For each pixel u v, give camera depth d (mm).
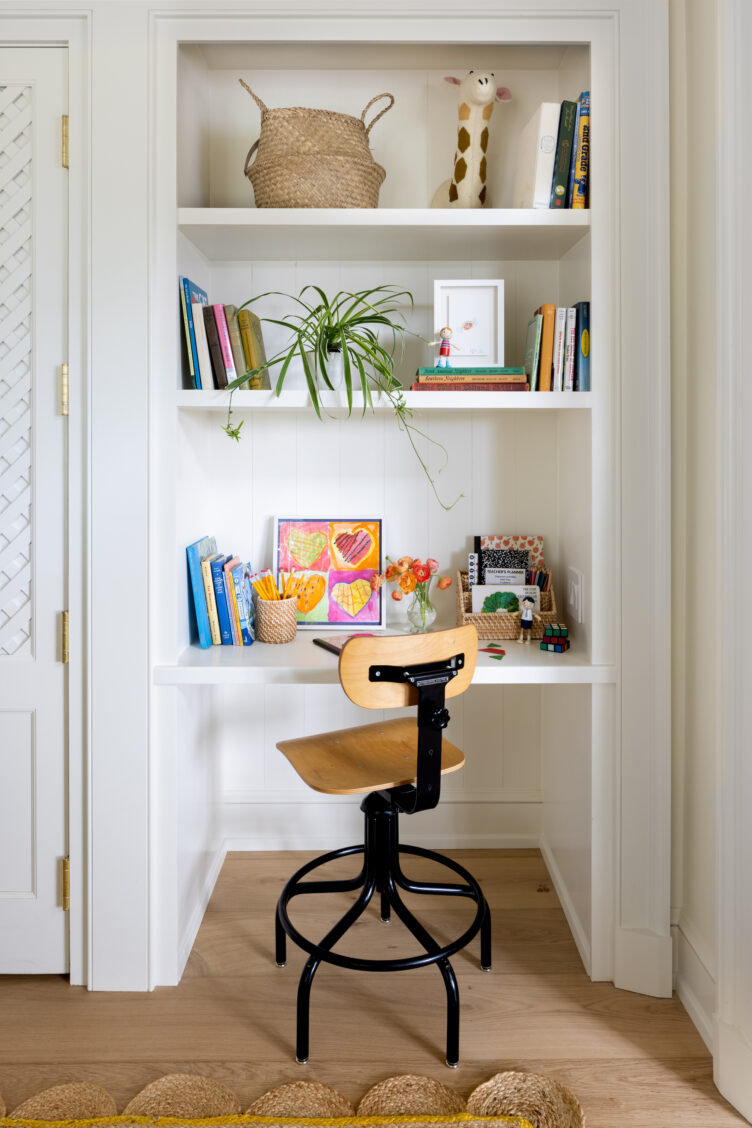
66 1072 1725
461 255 2361
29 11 1902
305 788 2658
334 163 2020
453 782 2680
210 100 2418
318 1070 1724
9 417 2006
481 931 2088
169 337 1967
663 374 1945
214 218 1978
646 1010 1938
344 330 2092
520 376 2072
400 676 1734
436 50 2293
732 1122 1604
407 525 2541
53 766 2037
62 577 2018
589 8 1927
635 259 1947
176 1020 1889
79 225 1955
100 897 1996
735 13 1651
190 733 2145
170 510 1984
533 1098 1639
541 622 2307
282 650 2176
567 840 2309
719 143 1704
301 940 1833
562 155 2018
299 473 2533
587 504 2055
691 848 2002
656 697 1979
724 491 1694
